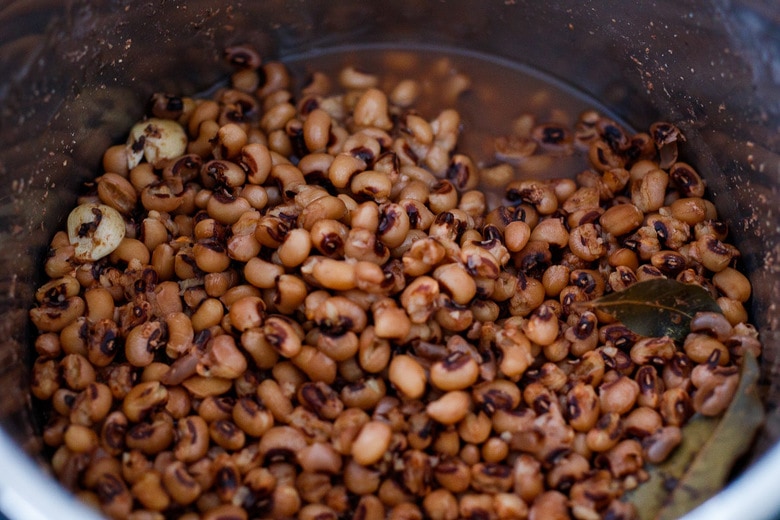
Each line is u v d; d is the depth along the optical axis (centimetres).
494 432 27
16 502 20
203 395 27
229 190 30
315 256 28
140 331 27
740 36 28
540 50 34
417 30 34
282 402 26
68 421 26
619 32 31
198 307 28
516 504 25
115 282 29
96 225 29
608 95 33
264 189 30
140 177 30
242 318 27
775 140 27
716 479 25
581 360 27
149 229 29
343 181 30
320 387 26
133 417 26
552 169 32
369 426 25
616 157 32
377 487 26
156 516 24
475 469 25
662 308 27
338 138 31
